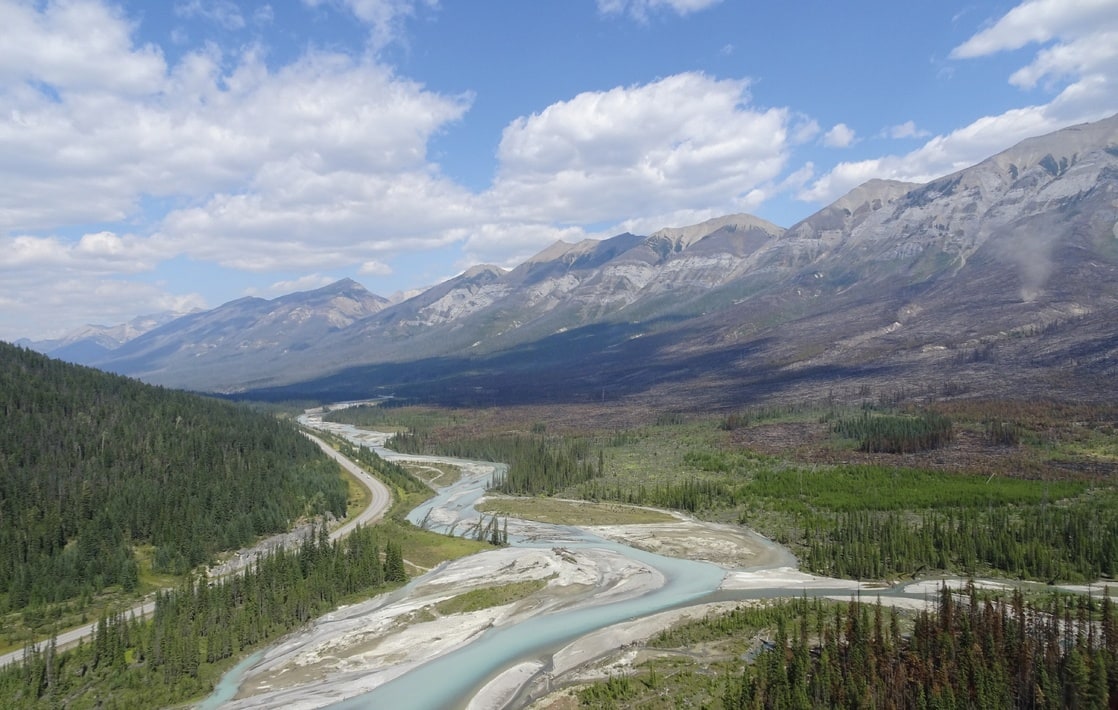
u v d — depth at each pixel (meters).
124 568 155.75
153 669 115.69
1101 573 139.50
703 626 126.06
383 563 166.00
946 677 88.50
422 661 119.56
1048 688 86.94
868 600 134.12
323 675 115.44
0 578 145.75
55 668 112.12
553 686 107.75
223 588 141.75
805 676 95.94
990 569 147.00
